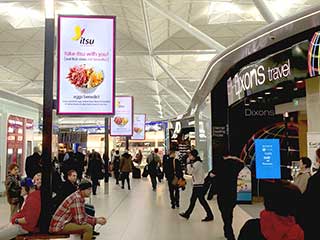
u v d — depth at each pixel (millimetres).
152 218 9695
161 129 40688
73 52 7695
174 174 11461
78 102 7691
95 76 7723
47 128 6922
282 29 6695
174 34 20766
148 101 45500
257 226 2688
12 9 18547
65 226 6062
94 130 42344
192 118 28188
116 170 20453
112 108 7758
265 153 11203
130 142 40656
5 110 14414
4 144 14180
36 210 6352
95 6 16500
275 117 12664
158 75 29219
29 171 9898
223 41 19688
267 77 8258
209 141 15797
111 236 7617
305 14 6020
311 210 3633
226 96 14320
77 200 6125
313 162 8648
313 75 6617
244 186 11680
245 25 19562
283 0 15836
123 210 11047
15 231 6250
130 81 31391
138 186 19234
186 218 9578
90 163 15336
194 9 17203
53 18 7125
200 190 9352
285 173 12117
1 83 32250
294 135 12328
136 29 18406
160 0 14516
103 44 7766
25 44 22172
